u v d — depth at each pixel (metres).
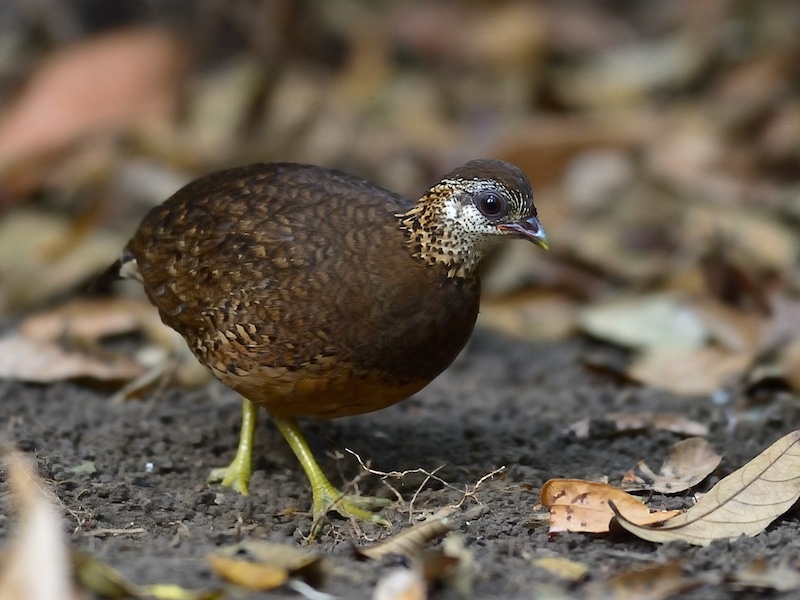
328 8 19.00
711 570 7.06
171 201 9.26
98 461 9.05
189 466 9.27
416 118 17.78
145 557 7.10
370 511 8.48
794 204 15.13
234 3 17.66
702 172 16.14
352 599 6.45
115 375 10.91
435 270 8.37
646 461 9.22
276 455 9.50
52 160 15.94
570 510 7.87
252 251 8.40
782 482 7.83
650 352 12.32
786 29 19.09
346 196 8.66
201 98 17.05
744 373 11.19
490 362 12.42
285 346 8.22
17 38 18.62
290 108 17.12
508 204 8.41
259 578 6.54
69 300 13.58
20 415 10.05
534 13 19.92
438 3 20.44
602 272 14.26
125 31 17.45
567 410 10.72
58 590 5.83
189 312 8.73
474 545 7.54
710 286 13.08
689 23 19.95
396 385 8.44
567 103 18.31
